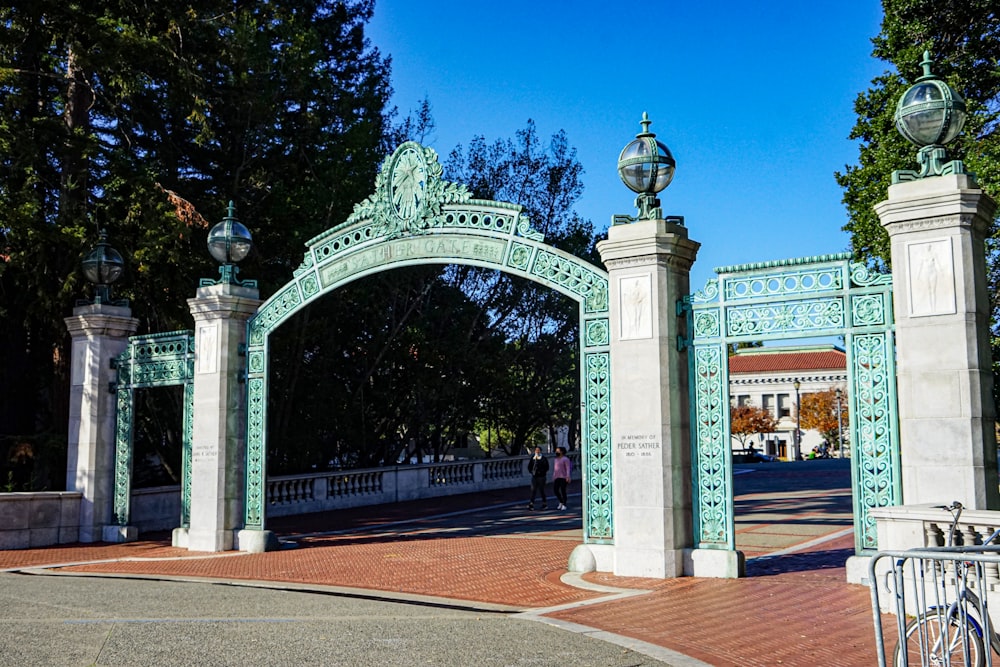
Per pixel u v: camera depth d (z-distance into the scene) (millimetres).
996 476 10242
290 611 9930
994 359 17750
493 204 14477
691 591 11000
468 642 8086
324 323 28094
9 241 20953
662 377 12469
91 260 19500
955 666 5816
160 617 9508
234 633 8539
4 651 7688
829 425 75312
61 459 22203
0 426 23828
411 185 15430
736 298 12383
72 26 21719
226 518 16766
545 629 8734
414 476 29844
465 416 36094
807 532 17062
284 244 27562
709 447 12469
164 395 27156
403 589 11703
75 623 9109
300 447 28609
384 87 37500
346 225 16250
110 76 22984
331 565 14258
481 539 17734
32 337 24625
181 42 23906
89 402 19297
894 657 5973
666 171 12945
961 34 20172
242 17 27781
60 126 21234
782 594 10578
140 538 19672
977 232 10625
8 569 14820
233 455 17000
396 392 33031
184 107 25719
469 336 33094
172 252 21797
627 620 9211
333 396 29891
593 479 13180
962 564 6059
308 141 29453
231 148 28391
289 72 28453
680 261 13016
